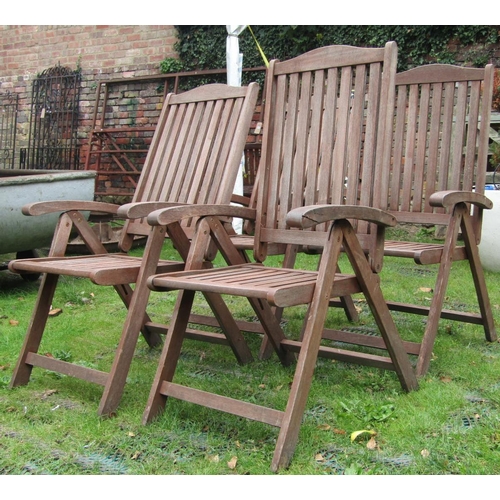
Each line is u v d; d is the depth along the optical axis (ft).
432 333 7.28
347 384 6.91
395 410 6.16
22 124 25.20
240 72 15.81
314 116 7.06
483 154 8.32
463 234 7.95
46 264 6.71
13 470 5.16
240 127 7.55
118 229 16.63
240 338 7.65
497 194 12.22
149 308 10.61
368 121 6.59
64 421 6.05
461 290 11.25
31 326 7.07
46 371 7.52
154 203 6.61
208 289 5.43
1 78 25.54
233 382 7.03
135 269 6.46
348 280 5.94
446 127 8.86
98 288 12.10
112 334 9.06
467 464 5.11
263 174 7.31
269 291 5.00
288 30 19.38
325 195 6.91
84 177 12.60
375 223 6.06
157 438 5.67
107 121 23.03
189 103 8.44
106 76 23.09
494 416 6.01
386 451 5.38
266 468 5.09
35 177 11.70
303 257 14.99
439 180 8.91
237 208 6.98
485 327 8.41
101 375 6.33
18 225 11.59
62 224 7.47
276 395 6.62
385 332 6.36
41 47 24.41
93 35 23.24
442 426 5.82
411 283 11.87
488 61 17.03
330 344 8.70
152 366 7.72
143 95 22.29
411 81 9.23
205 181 7.74
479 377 7.11
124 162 22.53
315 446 5.45
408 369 6.63
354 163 6.73
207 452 5.39
